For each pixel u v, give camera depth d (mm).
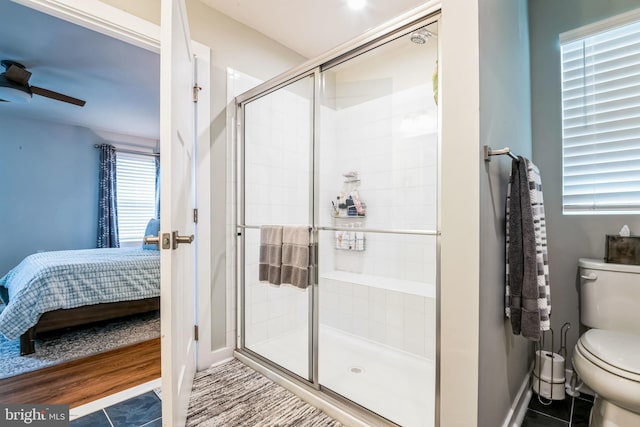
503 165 1372
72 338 2645
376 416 1486
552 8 1978
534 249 1234
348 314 2547
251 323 2305
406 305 2221
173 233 1210
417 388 1790
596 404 1432
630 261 1634
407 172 2426
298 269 1812
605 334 1455
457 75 1142
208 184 2074
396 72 2477
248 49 2326
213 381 1890
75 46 2590
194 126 2002
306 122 2709
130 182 5293
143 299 3078
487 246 1163
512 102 1537
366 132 2680
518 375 1607
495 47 1277
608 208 1805
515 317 1271
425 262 2334
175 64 1282
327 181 2842
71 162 4699
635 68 1736
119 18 1669
